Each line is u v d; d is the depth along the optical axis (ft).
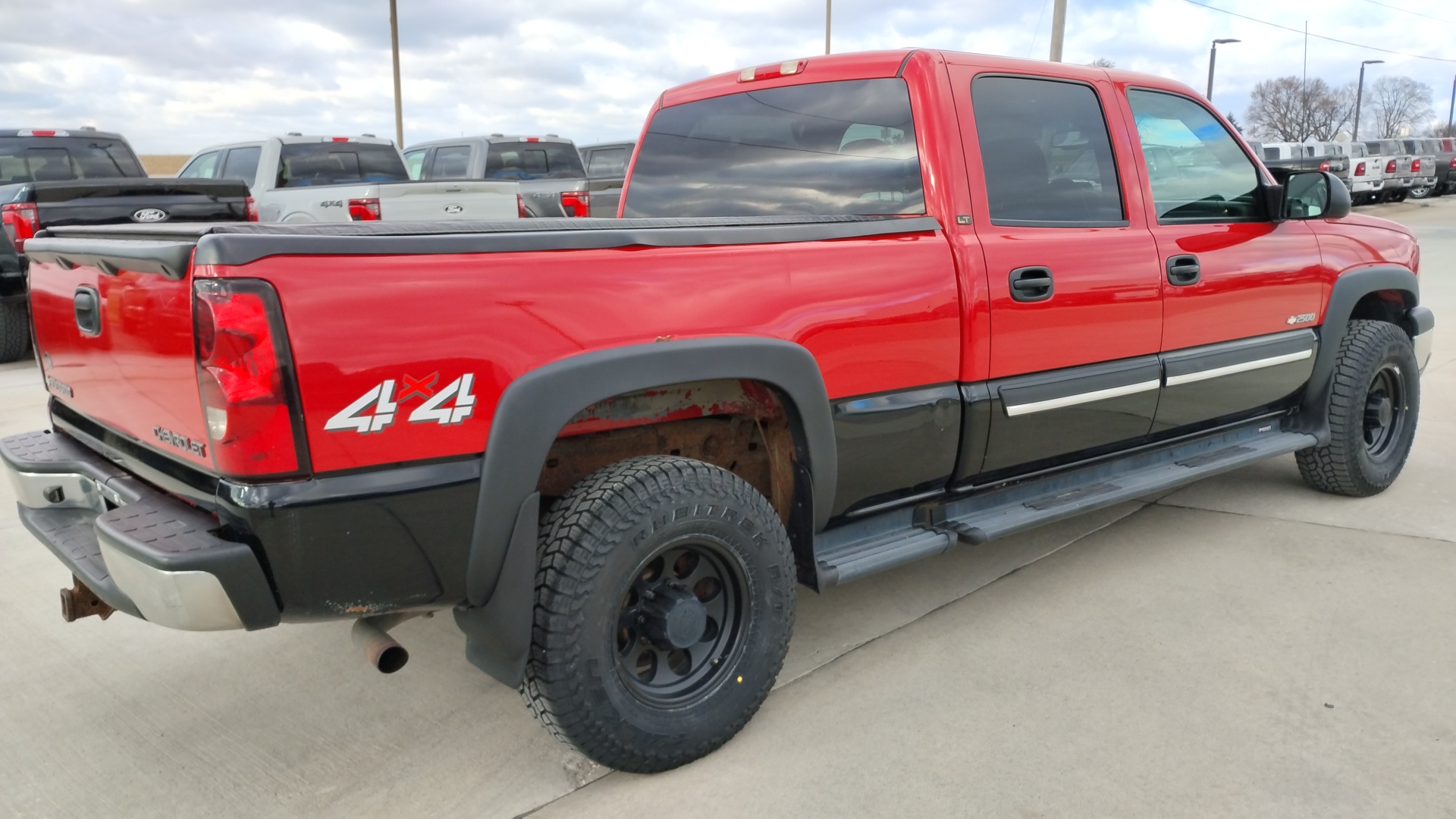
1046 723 8.62
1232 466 12.68
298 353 6.25
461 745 8.61
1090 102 11.32
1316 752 8.09
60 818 7.65
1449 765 7.86
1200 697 9.01
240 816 7.63
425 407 6.70
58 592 11.91
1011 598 11.44
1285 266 12.97
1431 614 10.68
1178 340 11.79
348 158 34.22
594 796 7.77
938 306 9.53
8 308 26.68
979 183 10.01
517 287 7.05
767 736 8.55
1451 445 17.57
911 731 8.55
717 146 11.98
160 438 7.26
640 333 7.62
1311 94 206.18
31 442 9.34
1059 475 11.51
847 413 9.02
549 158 39.63
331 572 6.63
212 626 6.49
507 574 7.18
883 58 10.36
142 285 7.00
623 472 7.72
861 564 9.27
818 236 8.84
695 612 7.92
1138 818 7.28
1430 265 46.09
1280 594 11.32
